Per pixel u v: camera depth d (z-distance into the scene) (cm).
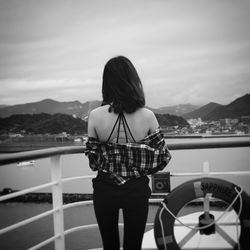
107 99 206
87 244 2931
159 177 263
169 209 223
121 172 198
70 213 3997
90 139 207
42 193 5988
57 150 265
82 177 285
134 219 200
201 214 239
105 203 200
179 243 235
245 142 282
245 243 218
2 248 3244
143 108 205
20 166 9444
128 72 201
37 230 3856
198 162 5794
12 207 5128
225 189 222
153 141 203
